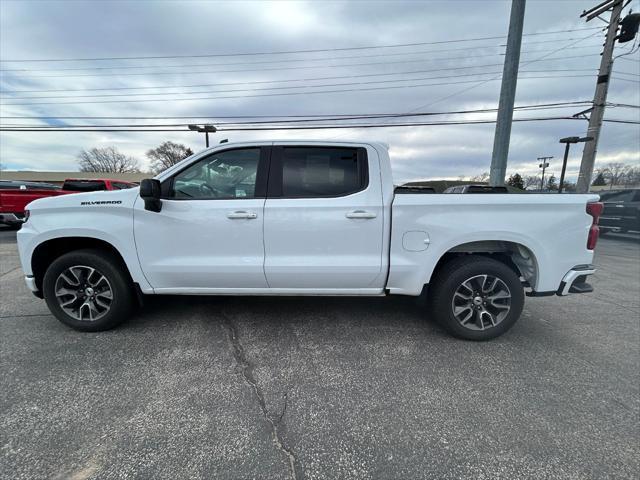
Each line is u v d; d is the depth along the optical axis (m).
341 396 2.39
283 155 3.16
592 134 14.07
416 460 1.85
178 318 3.68
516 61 8.80
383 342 3.20
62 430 2.03
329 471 1.78
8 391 2.39
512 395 2.43
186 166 3.16
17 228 12.95
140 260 3.15
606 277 6.36
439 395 2.41
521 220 3.02
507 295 3.13
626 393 2.47
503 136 9.12
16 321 3.60
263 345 3.11
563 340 3.34
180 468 1.78
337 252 3.09
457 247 3.19
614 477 1.75
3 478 1.70
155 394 2.38
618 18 13.05
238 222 3.07
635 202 12.09
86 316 3.30
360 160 3.15
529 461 1.85
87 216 3.14
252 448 1.92
